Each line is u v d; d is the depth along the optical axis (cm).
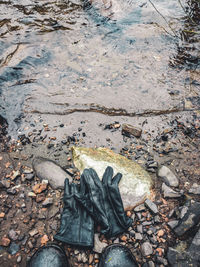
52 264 59
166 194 74
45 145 85
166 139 88
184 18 135
